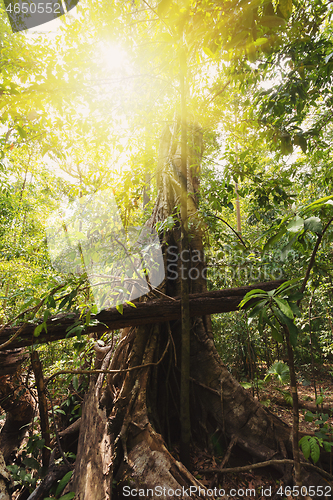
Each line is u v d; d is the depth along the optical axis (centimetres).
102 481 200
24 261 574
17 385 335
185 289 223
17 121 231
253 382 377
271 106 290
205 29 168
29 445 247
